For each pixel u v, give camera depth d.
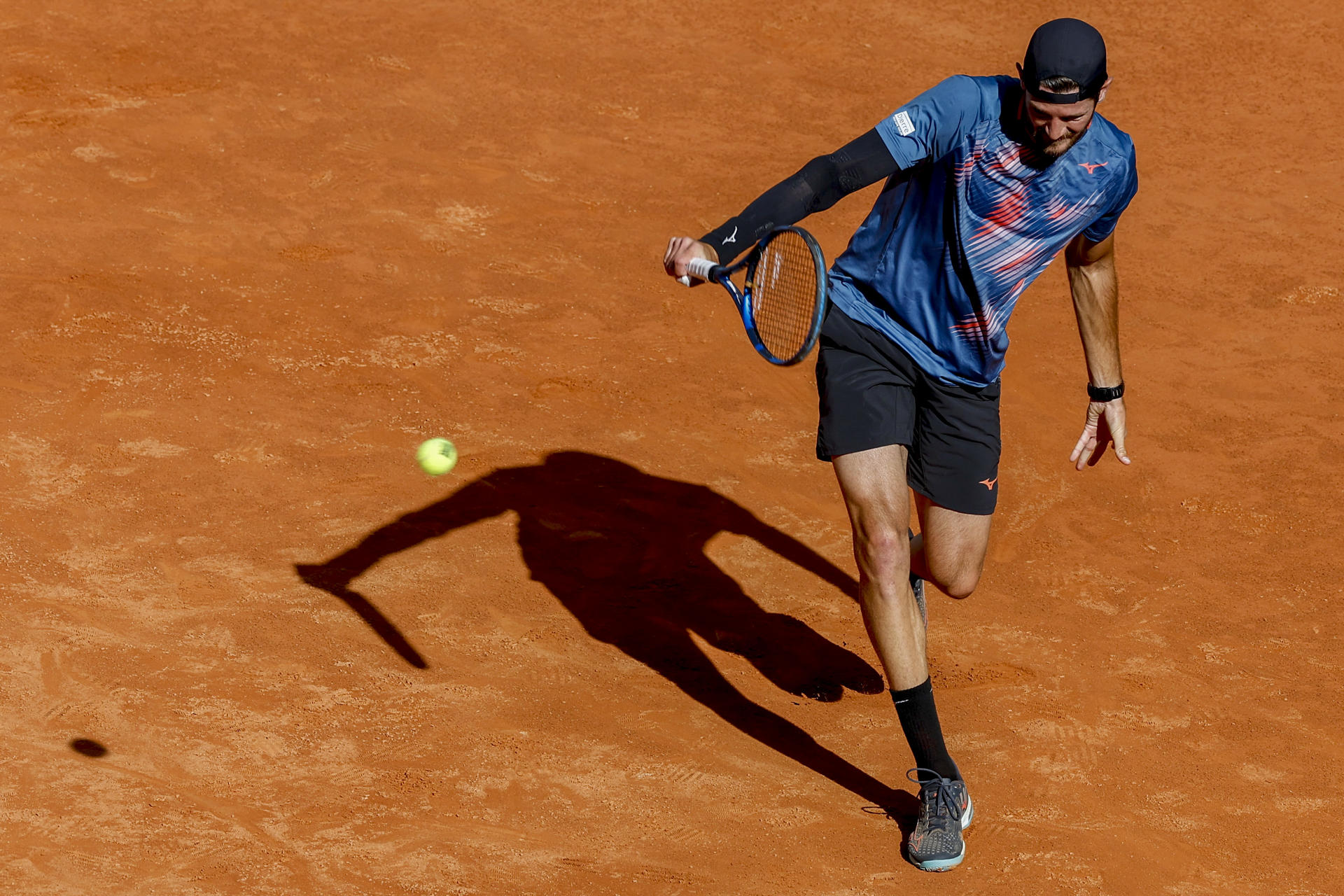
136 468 24.81
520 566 22.83
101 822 16.92
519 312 31.77
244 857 16.53
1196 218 38.59
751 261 15.95
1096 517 25.12
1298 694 20.44
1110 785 18.55
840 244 36.25
